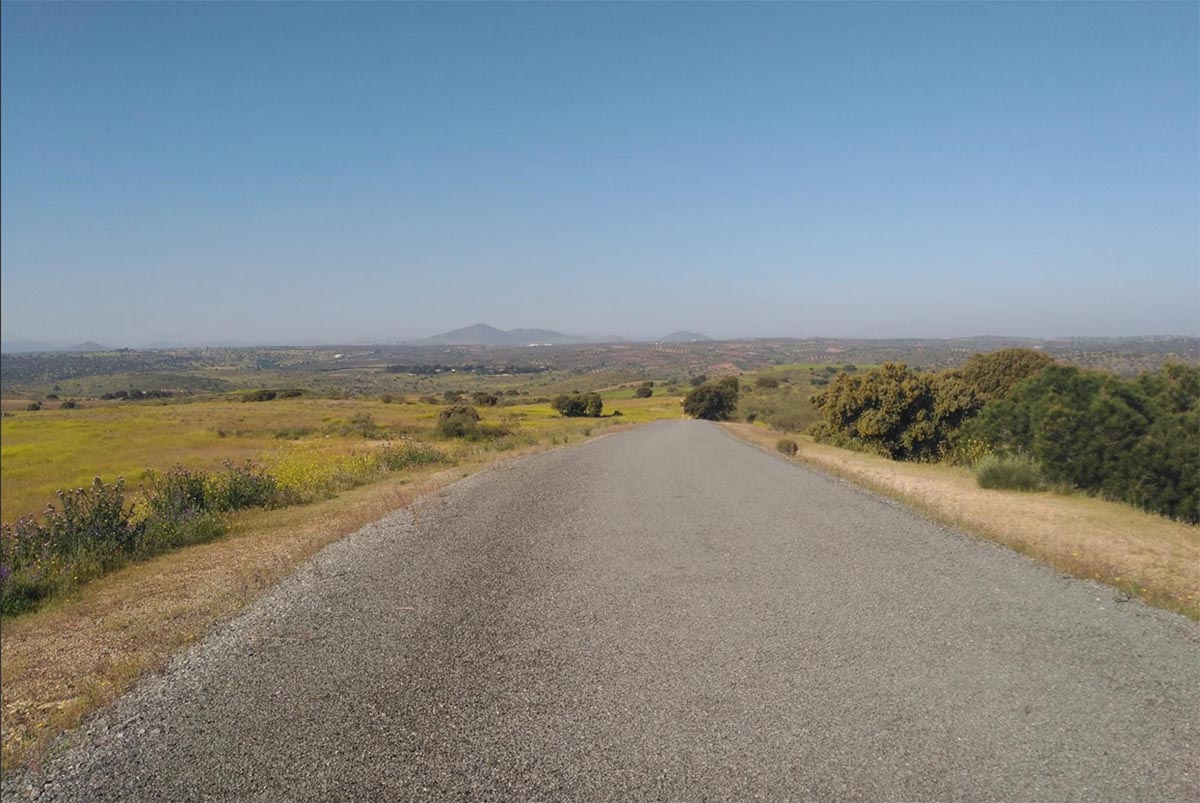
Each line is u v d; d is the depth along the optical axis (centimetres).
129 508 1227
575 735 381
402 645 528
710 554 782
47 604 796
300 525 1145
